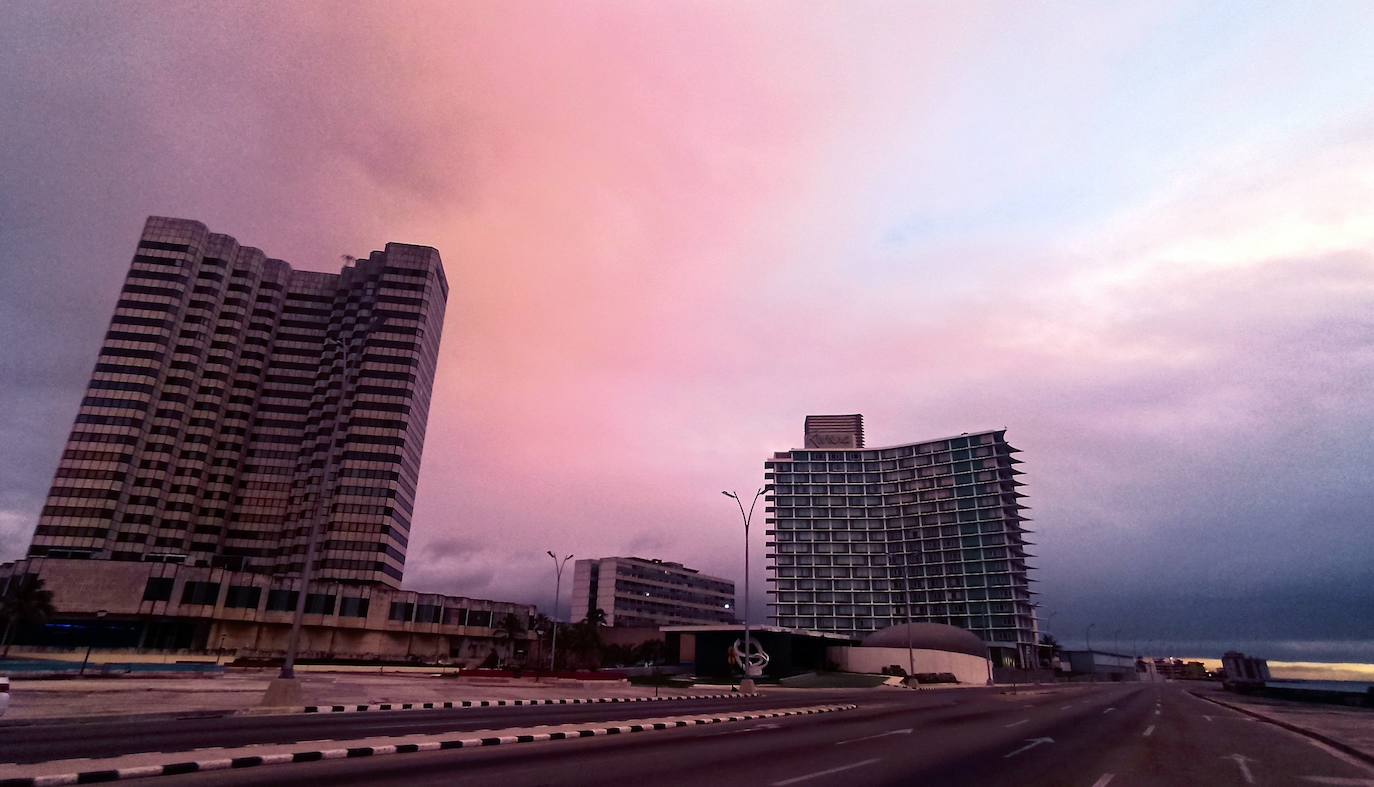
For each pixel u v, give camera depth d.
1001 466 167.00
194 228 132.25
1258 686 60.66
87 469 113.25
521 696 35.97
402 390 126.69
